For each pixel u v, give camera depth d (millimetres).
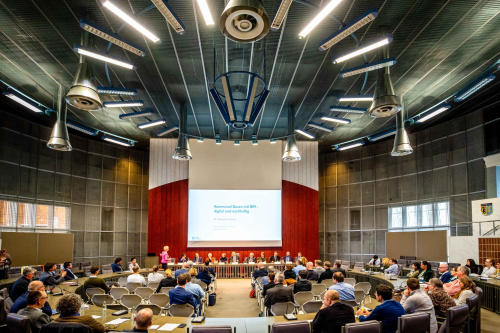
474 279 8078
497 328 5930
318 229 16844
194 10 6844
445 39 7953
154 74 9688
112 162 16562
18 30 7637
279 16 5605
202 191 15750
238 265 14352
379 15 7031
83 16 7051
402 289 6531
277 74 9695
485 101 11648
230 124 9883
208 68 9344
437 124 14070
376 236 16125
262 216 15836
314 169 16406
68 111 12484
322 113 12836
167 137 16078
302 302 5941
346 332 3393
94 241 15344
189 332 3707
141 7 6730
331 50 8383
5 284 7426
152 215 15633
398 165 15656
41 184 13484
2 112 12086
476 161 12367
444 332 3994
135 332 3283
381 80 8172
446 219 13391
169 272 7059
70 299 3477
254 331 4055
